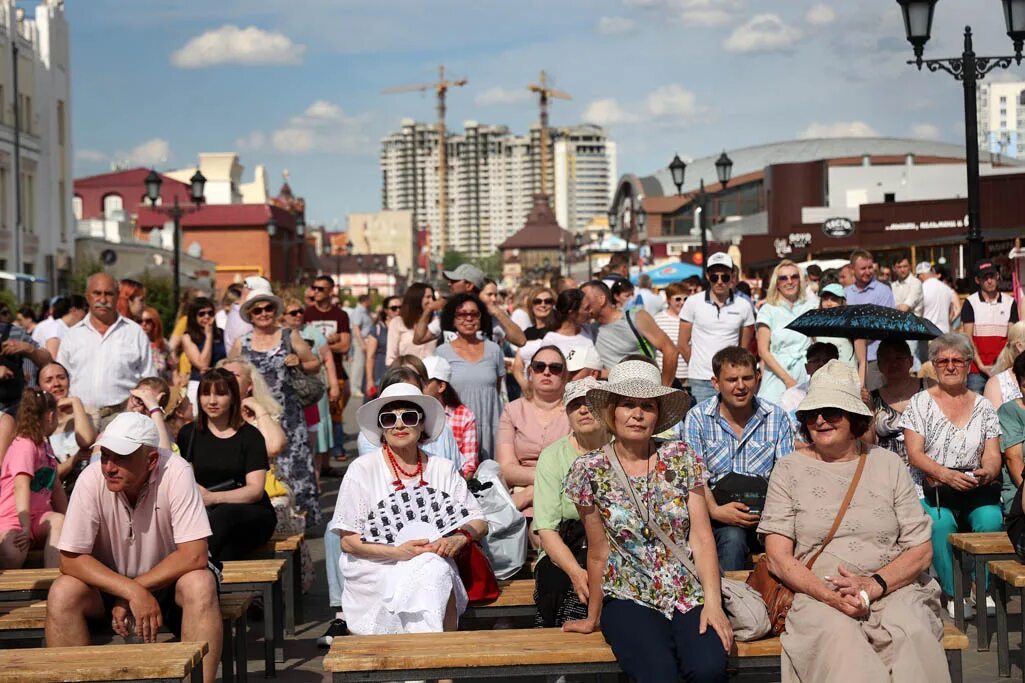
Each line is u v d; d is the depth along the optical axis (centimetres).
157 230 7550
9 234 5416
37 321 2506
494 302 1756
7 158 5497
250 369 1004
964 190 7288
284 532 947
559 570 726
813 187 7844
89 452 1025
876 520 627
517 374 1348
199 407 884
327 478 1573
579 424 719
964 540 805
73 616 670
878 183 7469
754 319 1295
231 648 711
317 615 916
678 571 615
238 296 1697
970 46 1595
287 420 1154
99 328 1177
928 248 4259
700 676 586
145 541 682
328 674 762
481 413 1132
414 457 740
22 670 572
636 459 627
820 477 637
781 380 1199
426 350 1414
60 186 6344
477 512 738
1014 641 818
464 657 598
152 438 664
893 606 613
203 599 666
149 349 1201
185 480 677
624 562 621
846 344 1204
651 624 601
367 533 719
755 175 9531
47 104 6078
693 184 10938
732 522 777
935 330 945
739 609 613
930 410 869
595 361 956
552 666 602
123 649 607
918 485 898
